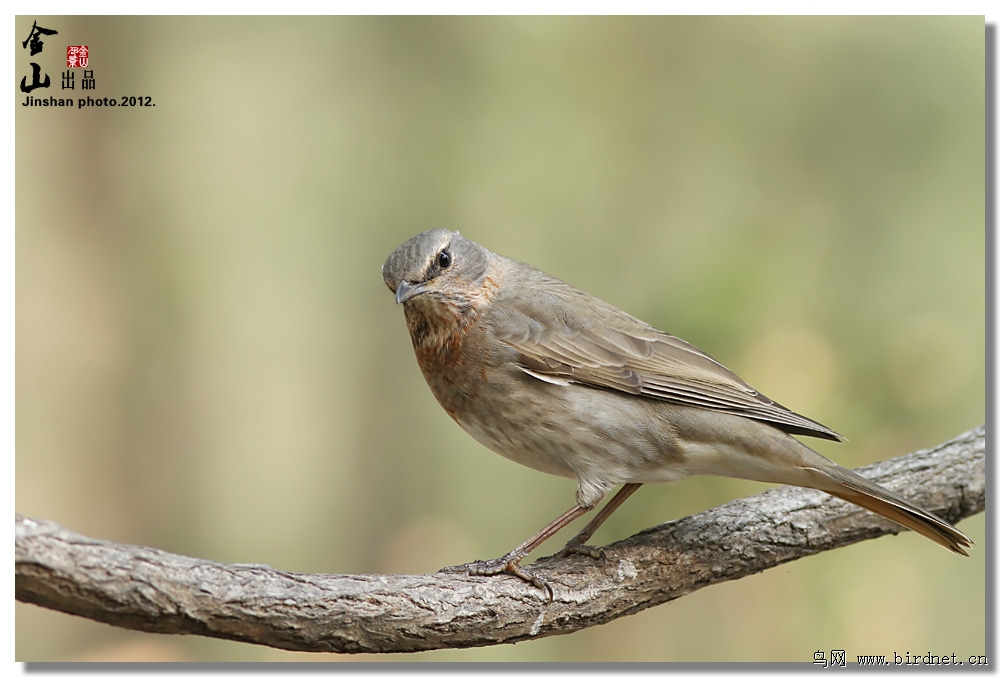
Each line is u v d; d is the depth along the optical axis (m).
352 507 15.37
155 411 14.73
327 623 6.24
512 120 13.98
